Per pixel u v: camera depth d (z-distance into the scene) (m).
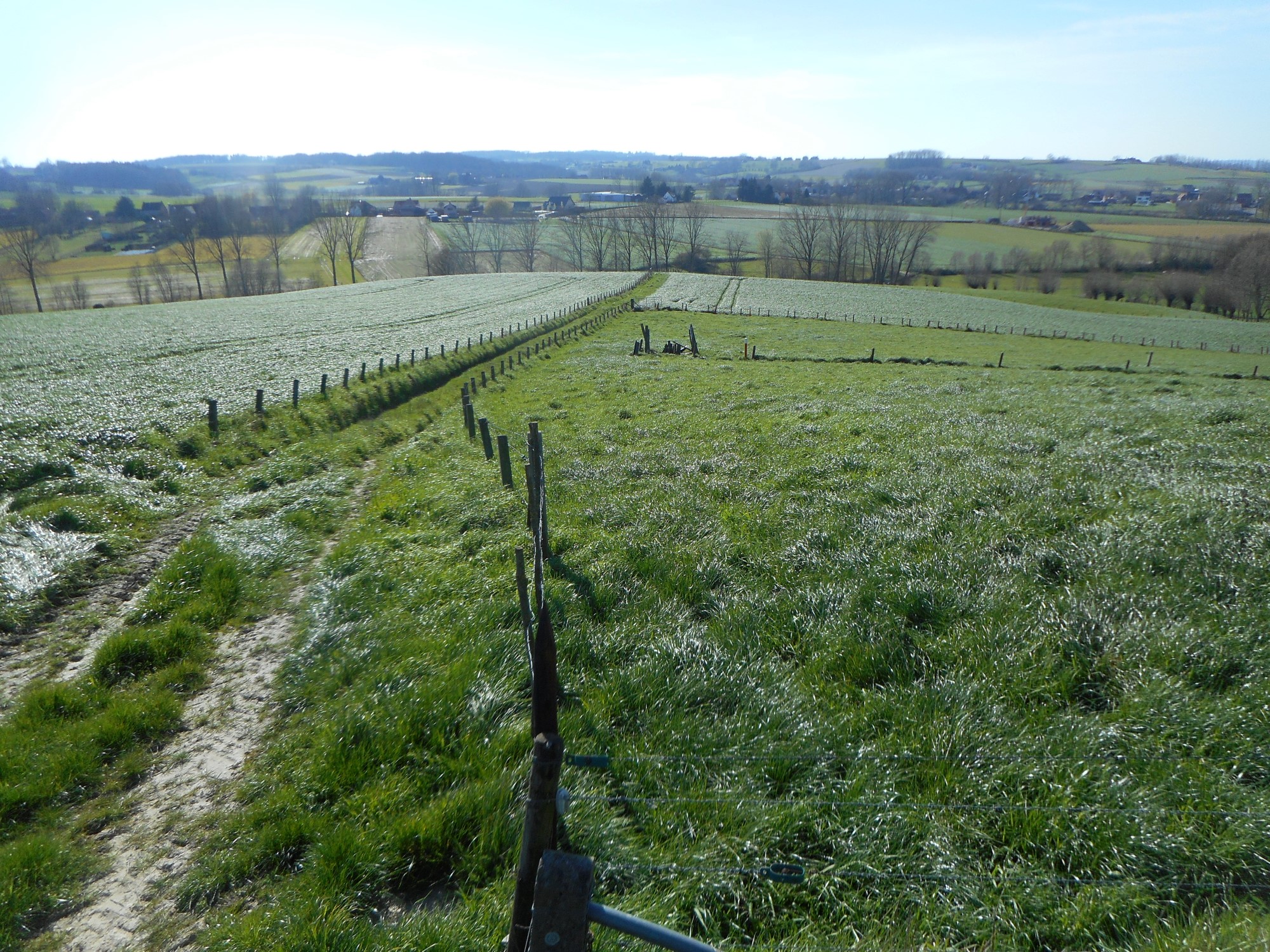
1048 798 6.26
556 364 47.19
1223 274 114.44
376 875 6.25
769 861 5.93
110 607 12.63
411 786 7.23
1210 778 6.38
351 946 5.47
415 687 8.66
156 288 123.56
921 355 56.75
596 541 12.95
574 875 3.51
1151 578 10.00
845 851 5.94
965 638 8.88
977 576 10.50
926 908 5.48
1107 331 85.81
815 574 11.16
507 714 8.13
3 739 8.65
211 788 7.99
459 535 14.66
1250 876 5.56
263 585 13.30
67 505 16.03
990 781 6.49
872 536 12.38
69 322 64.88
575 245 179.25
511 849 6.30
